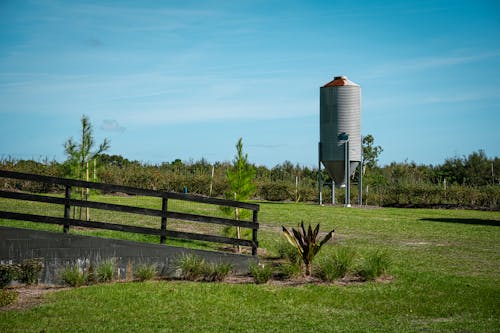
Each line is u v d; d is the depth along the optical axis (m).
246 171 17.09
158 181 37.19
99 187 13.73
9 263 12.68
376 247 18.00
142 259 13.55
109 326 9.22
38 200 13.43
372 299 11.59
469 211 33.62
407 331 9.32
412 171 51.16
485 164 48.72
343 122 35.19
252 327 9.39
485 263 15.68
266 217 25.25
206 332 9.01
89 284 12.56
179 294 11.57
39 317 9.67
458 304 11.23
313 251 13.87
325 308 10.89
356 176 43.41
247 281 13.27
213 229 19.80
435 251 17.53
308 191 40.00
